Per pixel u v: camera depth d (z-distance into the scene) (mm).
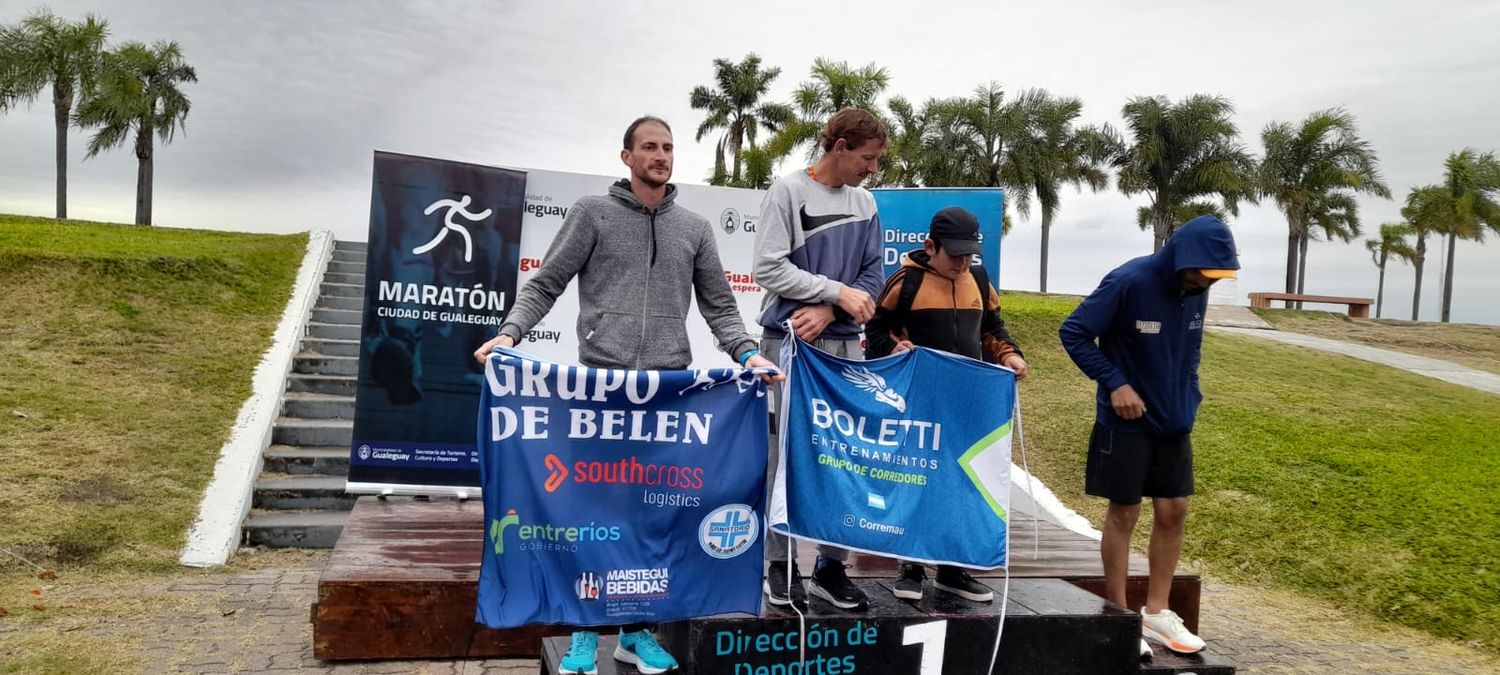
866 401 3604
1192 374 4273
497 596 3109
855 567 5152
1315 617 6289
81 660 4473
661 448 3270
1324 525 7809
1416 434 10891
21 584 5609
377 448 6848
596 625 3176
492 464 3143
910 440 3645
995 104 32938
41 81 30859
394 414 6855
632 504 3240
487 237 6918
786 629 3381
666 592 3256
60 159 31562
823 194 3799
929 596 3902
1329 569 7055
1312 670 5215
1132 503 4277
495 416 3143
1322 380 14492
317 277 13000
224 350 10273
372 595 4543
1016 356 4145
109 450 7727
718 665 3305
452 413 6918
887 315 3988
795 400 3523
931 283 3938
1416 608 6324
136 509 6898
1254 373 14422
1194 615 5262
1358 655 5531
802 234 3748
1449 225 42594
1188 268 3977
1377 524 7730
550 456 3176
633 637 3443
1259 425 10891
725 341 3627
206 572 6234
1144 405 4211
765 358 3777
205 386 9312
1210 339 17266
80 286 11078
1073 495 9266
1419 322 27516
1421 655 5598
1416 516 7848
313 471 8211
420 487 6922
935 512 3641
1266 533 7785
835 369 3594
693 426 3301
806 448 3512
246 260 13320
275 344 10617
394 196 6793
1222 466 9352
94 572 5949
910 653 3535
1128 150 34906
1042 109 33625
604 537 3205
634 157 3445
